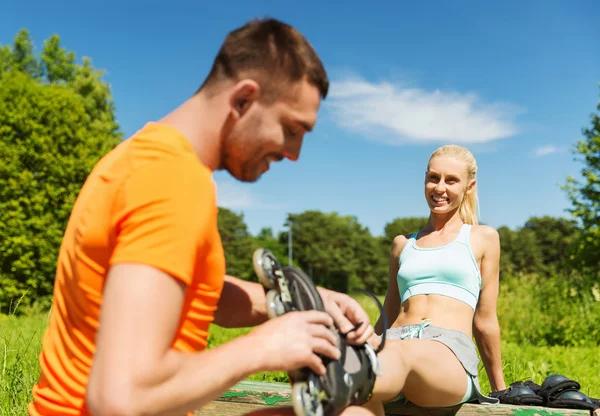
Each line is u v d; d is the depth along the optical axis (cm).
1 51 3688
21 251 2025
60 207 2191
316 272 8450
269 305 148
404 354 204
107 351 113
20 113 2147
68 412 137
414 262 307
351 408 157
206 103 144
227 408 266
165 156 128
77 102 2344
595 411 242
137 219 121
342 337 154
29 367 366
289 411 167
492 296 311
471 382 245
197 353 123
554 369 626
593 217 2112
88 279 132
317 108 148
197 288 136
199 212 125
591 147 2166
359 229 8988
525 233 7656
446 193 317
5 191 2088
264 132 143
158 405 113
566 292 1218
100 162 145
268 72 141
